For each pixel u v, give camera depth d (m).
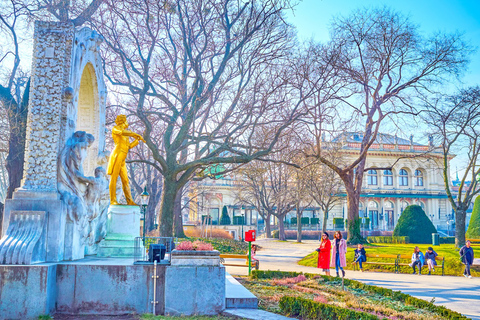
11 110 19.11
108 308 8.36
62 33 10.02
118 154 12.40
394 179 79.62
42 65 9.82
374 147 78.06
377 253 25.12
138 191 39.03
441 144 31.75
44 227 8.81
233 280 12.31
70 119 10.03
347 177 30.88
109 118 23.89
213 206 76.12
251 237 16.09
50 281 8.06
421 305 10.38
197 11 21.62
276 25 22.59
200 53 21.08
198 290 8.49
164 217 22.03
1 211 17.06
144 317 7.87
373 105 29.16
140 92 21.17
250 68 23.11
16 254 8.08
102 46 22.70
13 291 7.80
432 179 80.25
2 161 39.47
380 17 27.23
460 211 29.67
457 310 10.68
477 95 27.81
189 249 8.83
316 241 55.00
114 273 8.46
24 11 20.78
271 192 56.16
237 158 22.06
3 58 23.47
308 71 23.81
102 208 11.70
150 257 8.81
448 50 27.38
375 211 79.44
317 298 10.75
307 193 44.41
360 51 27.67
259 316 8.13
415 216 41.22
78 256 10.02
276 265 23.64
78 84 10.62
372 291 12.68
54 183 9.41
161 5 21.00
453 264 21.28
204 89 23.02
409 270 21.56
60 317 7.96
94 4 19.89
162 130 30.42
